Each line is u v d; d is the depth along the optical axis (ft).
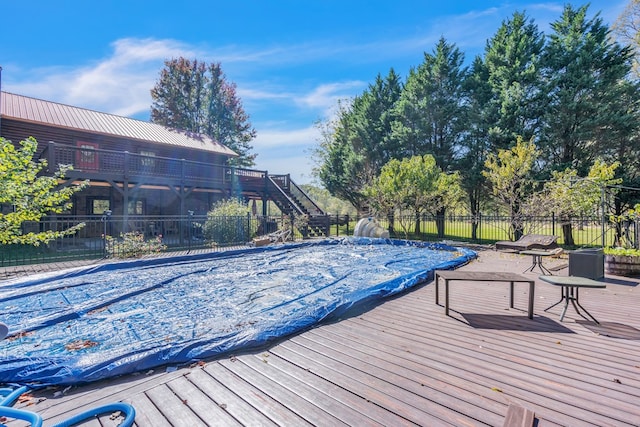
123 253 27.71
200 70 100.68
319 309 12.35
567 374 8.14
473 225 49.70
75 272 20.38
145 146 52.08
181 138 57.93
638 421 6.31
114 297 15.26
